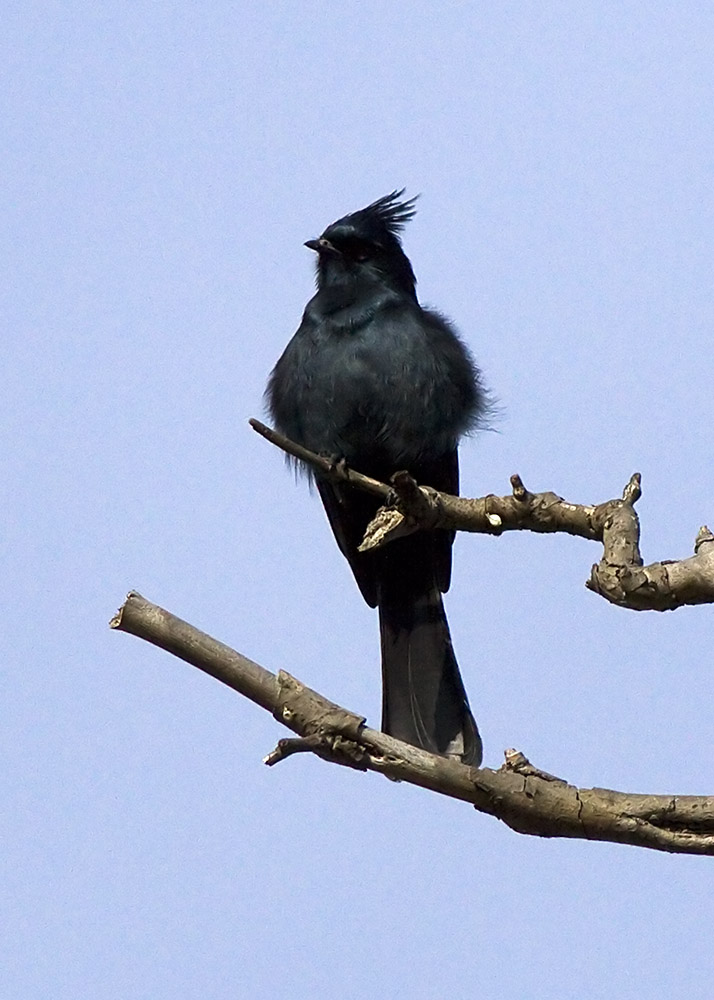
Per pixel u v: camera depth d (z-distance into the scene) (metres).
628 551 7.29
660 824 6.57
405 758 6.63
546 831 6.66
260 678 6.69
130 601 6.73
